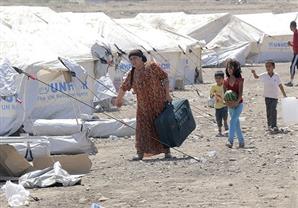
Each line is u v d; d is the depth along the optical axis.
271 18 55.28
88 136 22.59
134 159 19.33
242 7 122.06
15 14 30.34
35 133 23.05
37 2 126.25
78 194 15.20
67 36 30.62
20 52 25.16
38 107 25.33
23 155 18.36
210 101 30.84
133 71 19.25
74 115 26.14
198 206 13.78
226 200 14.19
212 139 22.72
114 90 30.58
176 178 16.58
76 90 26.33
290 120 21.84
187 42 40.91
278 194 14.52
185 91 38.12
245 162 18.22
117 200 14.52
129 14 107.69
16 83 23.52
